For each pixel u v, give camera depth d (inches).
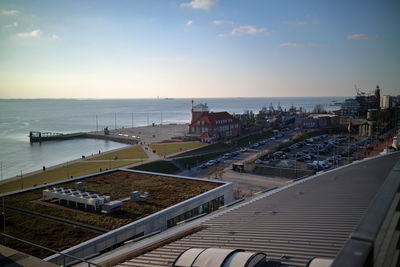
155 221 1191.6
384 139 5172.2
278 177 3090.6
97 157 4072.3
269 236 716.0
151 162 3553.2
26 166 4067.4
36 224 1151.6
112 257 791.1
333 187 1124.5
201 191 1547.7
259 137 5905.5
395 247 318.0
